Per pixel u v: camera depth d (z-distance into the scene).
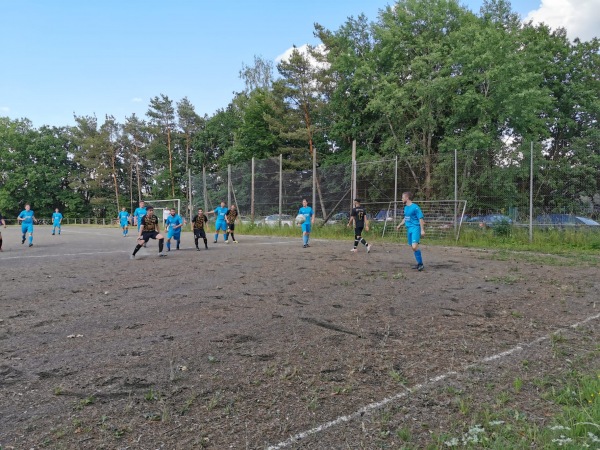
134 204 73.56
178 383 3.90
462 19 29.19
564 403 3.50
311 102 38.03
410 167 20.81
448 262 11.80
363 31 33.16
